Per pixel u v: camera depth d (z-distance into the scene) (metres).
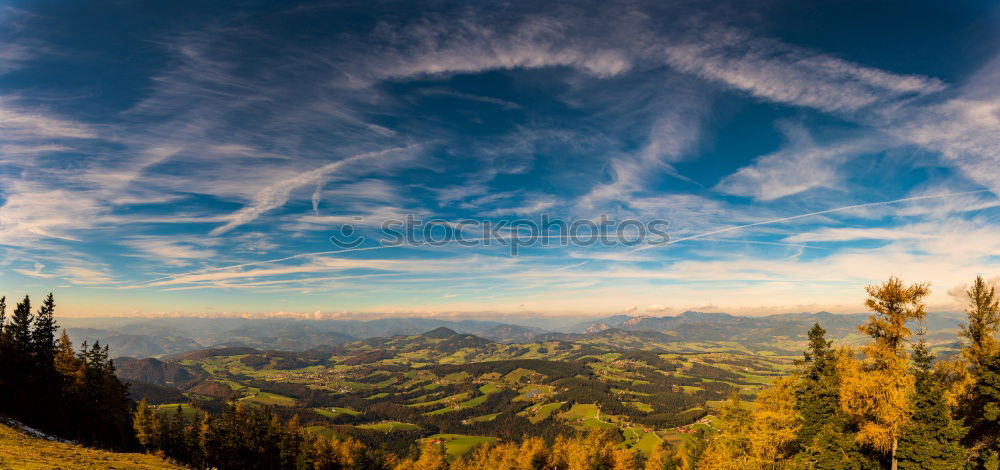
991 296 34.62
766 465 42.81
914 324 30.19
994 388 32.53
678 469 81.00
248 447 83.44
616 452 94.06
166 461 48.72
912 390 29.72
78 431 67.81
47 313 71.00
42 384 63.16
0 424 41.72
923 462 30.20
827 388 40.50
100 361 79.75
